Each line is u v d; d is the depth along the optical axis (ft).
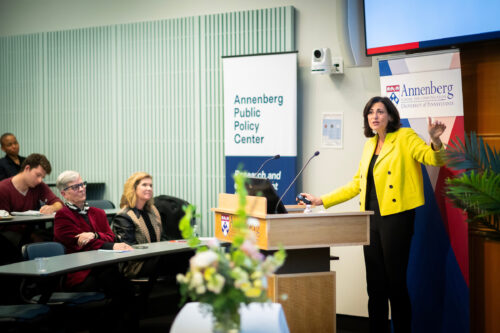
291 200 17.72
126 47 21.89
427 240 14.29
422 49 14.97
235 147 18.53
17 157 21.72
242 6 19.53
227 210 12.21
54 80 23.54
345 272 17.35
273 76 17.93
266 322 6.93
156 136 21.40
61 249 13.29
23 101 24.29
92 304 12.59
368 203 13.50
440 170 14.03
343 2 17.02
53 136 23.65
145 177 15.46
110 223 20.48
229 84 18.60
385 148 13.23
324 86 17.83
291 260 11.36
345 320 17.17
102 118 22.53
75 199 14.43
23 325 10.91
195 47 20.45
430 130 12.59
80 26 23.06
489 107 13.99
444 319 14.05
